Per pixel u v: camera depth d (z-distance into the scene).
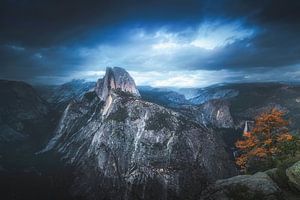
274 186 38.00
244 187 38.56
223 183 41.03
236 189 38.84
